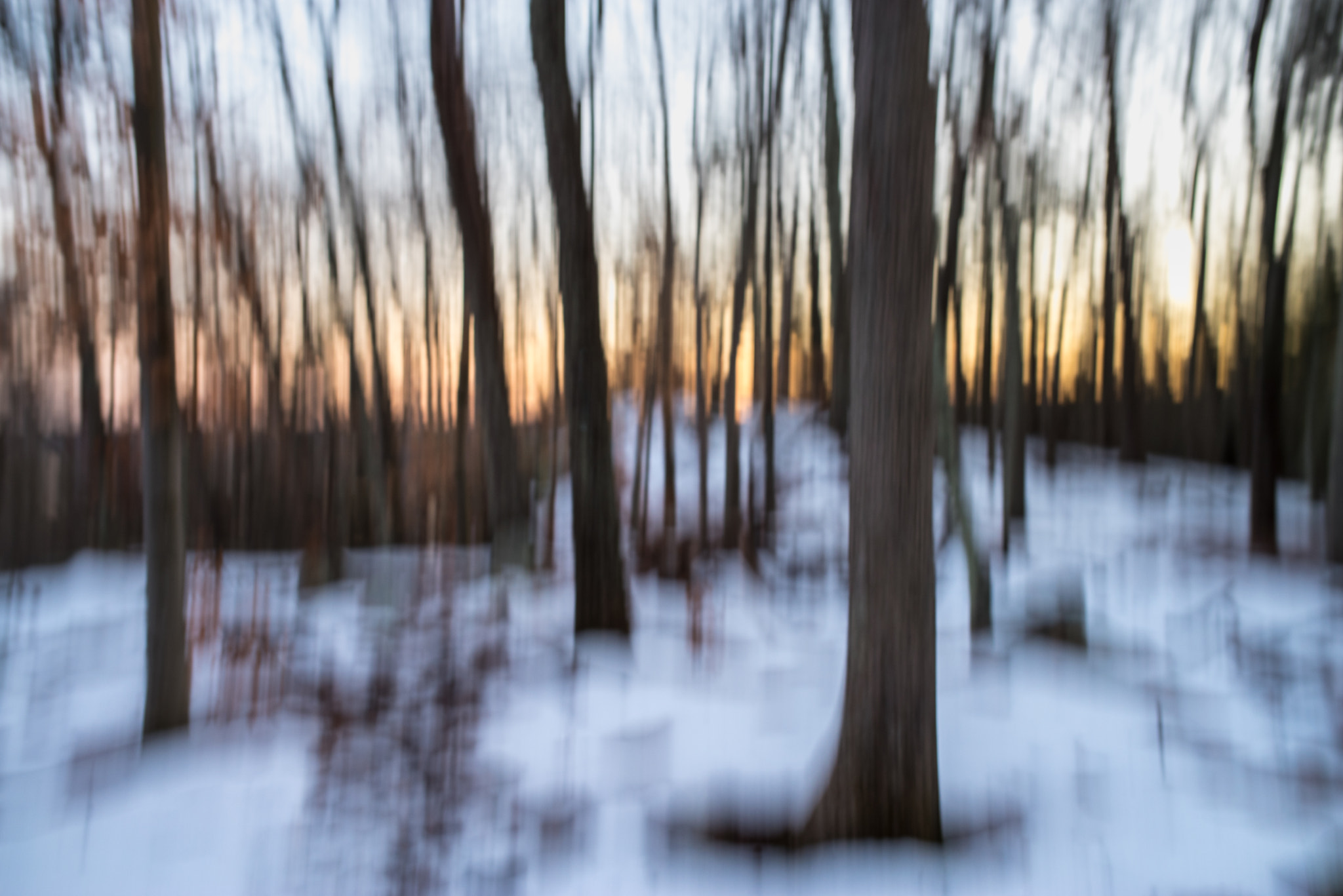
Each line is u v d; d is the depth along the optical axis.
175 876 4.79
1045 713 7.11
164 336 6.94
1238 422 20.77
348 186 15.80
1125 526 16.53
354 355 15.57
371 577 12.53
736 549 14.12
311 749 6.48
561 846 4.88
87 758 6.51
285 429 16.94
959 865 4.49
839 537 14.27
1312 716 6.90
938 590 11.66
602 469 8.86
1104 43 18.12
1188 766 5.96
